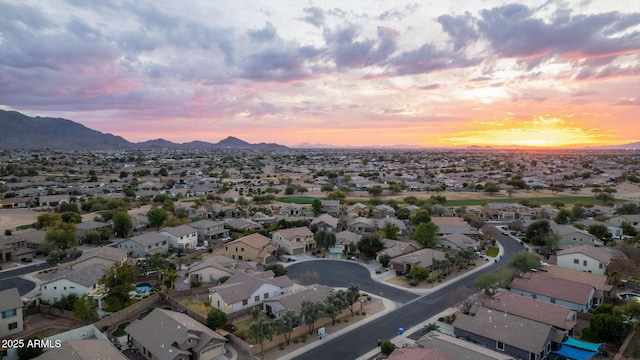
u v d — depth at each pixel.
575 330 53.88
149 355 45.97
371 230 112.88
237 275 70.25
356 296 59.47
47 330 53.78
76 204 139.88
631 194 174.75
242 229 112.44
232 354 48.03
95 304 56.50
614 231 107.25
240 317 59.56
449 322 56.50
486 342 48.94
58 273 71.06
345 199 166.88
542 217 125.56
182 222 110.38
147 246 88.50
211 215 130.88
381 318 58.34
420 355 39.59
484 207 143.88
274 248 93.06
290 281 69.75
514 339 47.12
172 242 94.75
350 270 82.06
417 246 93.94
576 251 77.19
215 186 192.12
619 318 49.62
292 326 51.00
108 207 136.62
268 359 46.59
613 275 68.81
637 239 95.12
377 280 75.81
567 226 102.44
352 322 57.06
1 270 79.06
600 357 46.81
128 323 56.12
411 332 53.38
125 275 60.56
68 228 93.56
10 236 94.12
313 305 53.16
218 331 52.91
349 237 99.75
